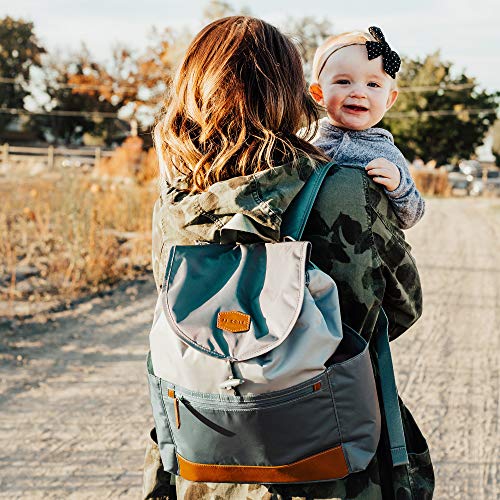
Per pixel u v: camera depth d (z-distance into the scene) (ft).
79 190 39.75
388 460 5.16
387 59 5.91
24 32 200.03
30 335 19.88
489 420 15.34
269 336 4.58
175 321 4.77
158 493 5.56
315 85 6.45
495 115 156.76
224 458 4.83
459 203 81.00
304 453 4.71
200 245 5.16
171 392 4.86
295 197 5.06
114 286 26.03
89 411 15.16
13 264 27.37
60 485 12.07
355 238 5.06
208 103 5.23
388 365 5.19
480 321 23.88
